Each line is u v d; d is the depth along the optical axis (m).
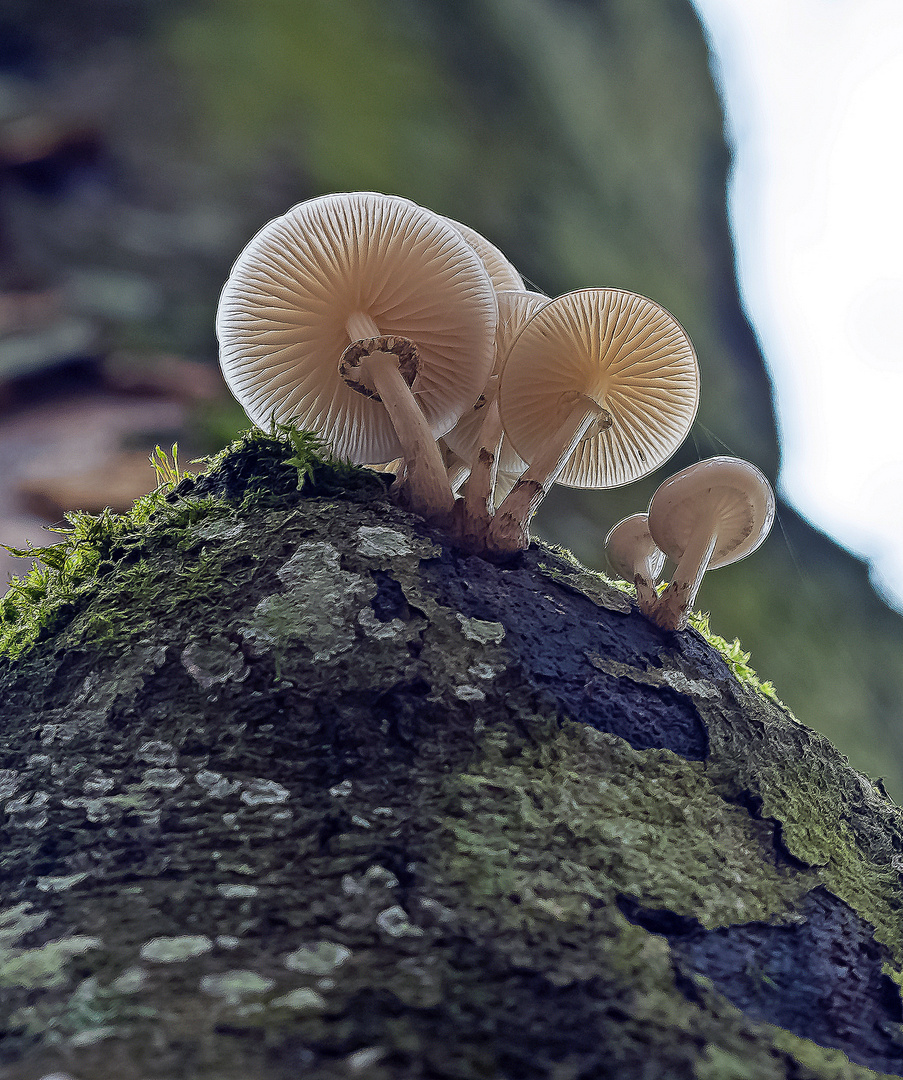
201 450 0.70
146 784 0.38
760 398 1.83
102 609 0.41
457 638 0.40
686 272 1.97
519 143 1.70
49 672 0.40
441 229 0.42
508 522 0.42
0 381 0.78
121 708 0.39
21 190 1.10
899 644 1.52
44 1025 0.35
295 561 0.41
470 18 1.90
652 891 0.38
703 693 0.41
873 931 0.39
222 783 0.38
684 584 0.42
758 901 0.38
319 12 1.66
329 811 0.38
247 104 1.37
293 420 0.43
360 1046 0.35
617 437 0.46
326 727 0.39
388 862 0.37
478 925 0.36
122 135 1.24
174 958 0.36
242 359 0.44
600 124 2.07
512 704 0.39
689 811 0.39
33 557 0.43
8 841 0.38
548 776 0.39
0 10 1.43
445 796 0.38
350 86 1.51
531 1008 0.36
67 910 0.37
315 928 0.36
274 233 0.42
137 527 0.42
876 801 0.42
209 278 1.03
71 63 1.38
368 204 0.42
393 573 0.41
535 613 0.41
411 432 0.42
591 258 1.55
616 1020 0.36
